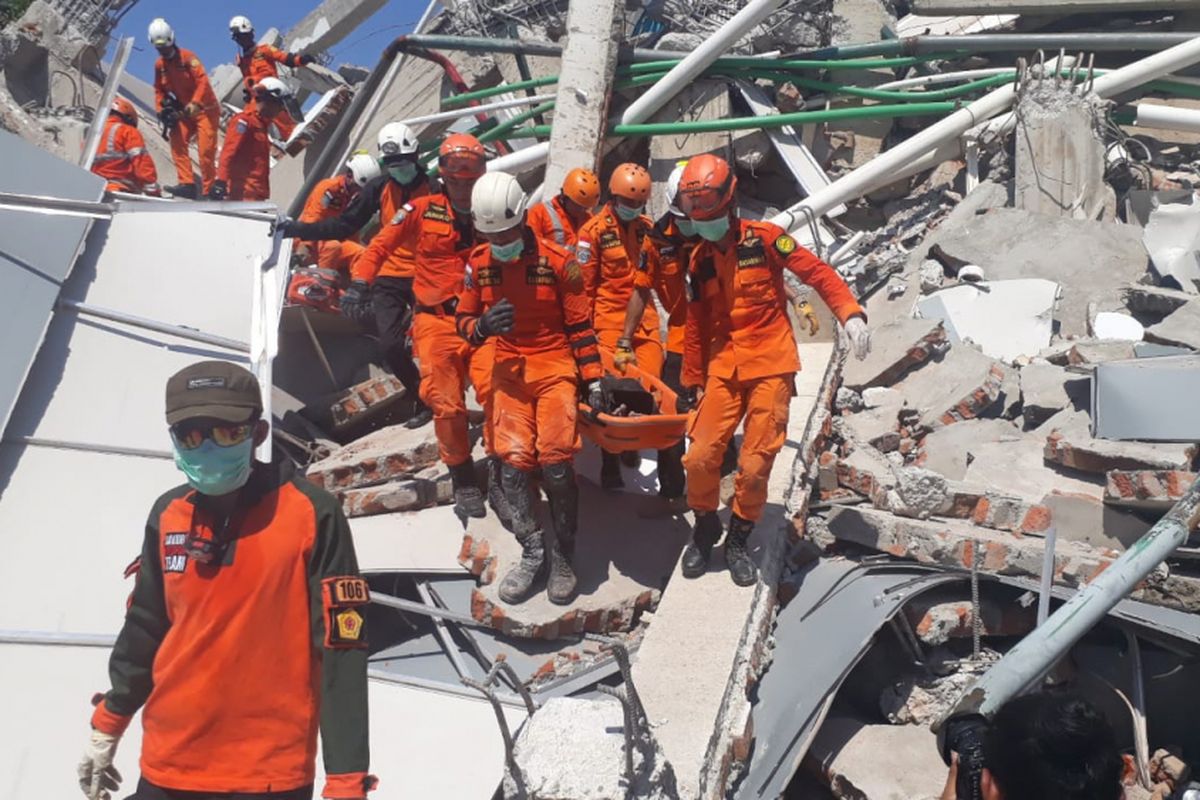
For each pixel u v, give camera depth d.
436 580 6.30
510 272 5.38
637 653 5.39
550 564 5.96
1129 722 5.54
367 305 7.41
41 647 4.91
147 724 3.20
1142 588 5.50
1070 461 6.19
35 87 15.51
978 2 10.72
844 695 5.86
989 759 2.68
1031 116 9.33
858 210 10.59
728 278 5.23
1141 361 6.44
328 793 3.00
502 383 5.63
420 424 7.64
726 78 10.57
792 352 5.27
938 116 10.90
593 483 6.67
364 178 8.44
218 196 11.96
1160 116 9.91
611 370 6.12
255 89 11.97
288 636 3.13
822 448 6.75
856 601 5.62
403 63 11.62
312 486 3.19
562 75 9.80
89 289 6.43
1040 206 9.14
